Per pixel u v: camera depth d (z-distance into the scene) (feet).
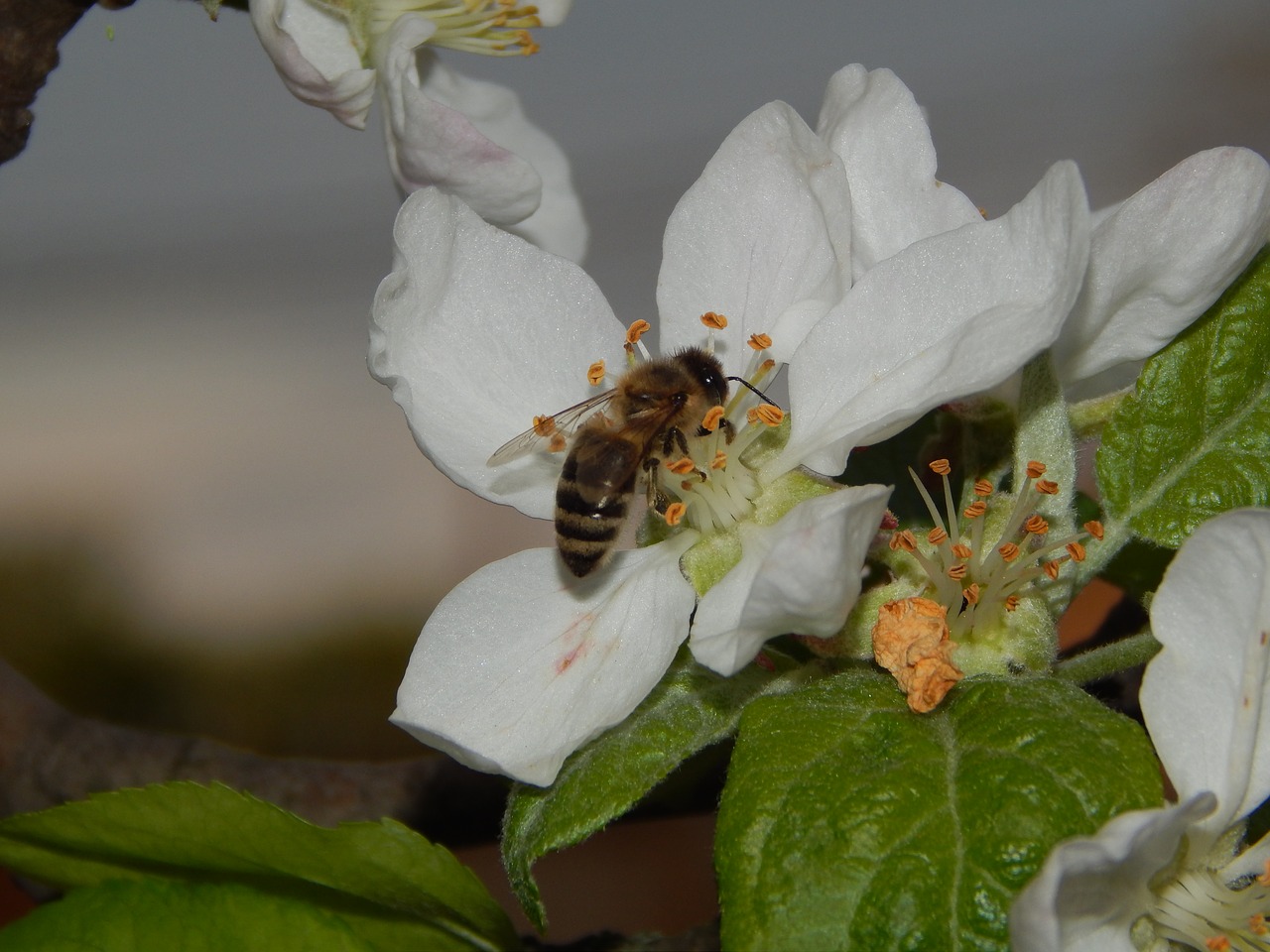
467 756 0.45
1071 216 0.44
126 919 0.45
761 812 0.43
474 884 0.47
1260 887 0.43
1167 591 0.42
